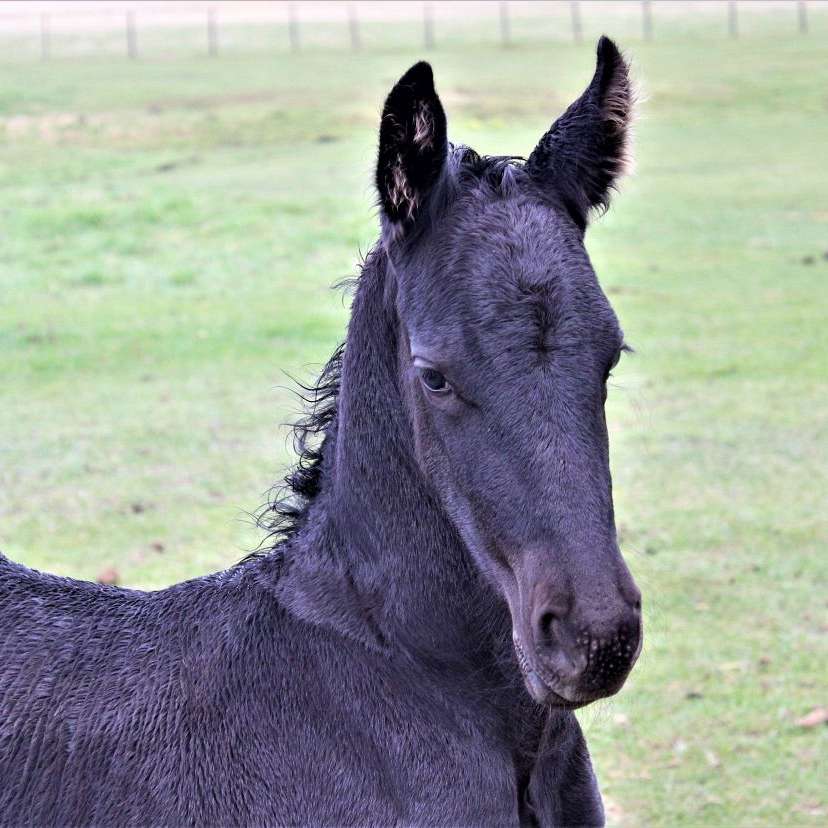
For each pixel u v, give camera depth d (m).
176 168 29.17
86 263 20.16
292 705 3.92
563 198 3.76
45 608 4.42
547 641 3.25
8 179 27.38
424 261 3.56
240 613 4.13
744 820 6.40
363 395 3.94
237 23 68.56
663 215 23.72
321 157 30.33
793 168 28.61
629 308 17.22
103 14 74.56
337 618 3.97
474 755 3.83
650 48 51.75
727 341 15.69
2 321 16.83
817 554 9.56
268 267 19.86
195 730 3.97
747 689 7.65
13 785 4.07
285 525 4.41
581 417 3.35
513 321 3.38
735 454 11.84
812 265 19.70
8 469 11.48
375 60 49.94
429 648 3.89
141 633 4.24
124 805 3.95
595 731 7.21
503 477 3.37
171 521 10.22
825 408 13.20
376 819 3.78
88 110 37.38
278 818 3.83
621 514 10.35
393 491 3.90
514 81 41.56
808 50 49.19
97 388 14.09
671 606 8.69
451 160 3.69
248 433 12.48
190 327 16.62
